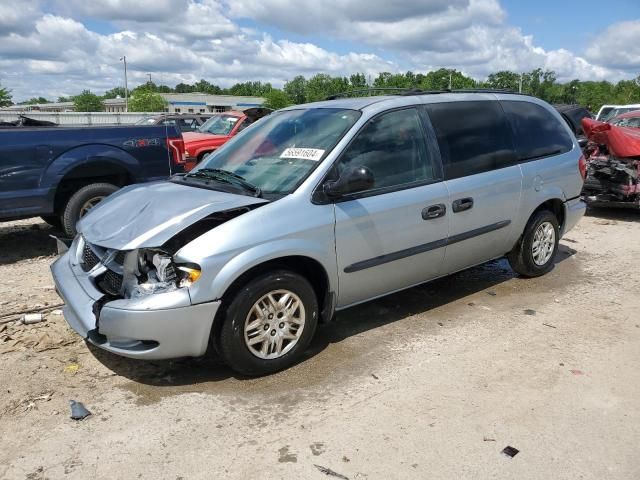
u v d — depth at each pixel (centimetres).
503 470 300
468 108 523
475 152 514
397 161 459
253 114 750
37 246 782
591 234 837
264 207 388
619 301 546
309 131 459
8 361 420
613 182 927
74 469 302
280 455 312
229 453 315
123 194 462
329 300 426
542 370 406
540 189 571
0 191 679
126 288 372
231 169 464
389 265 453
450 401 365
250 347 386
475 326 486
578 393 375
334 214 411
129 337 356
